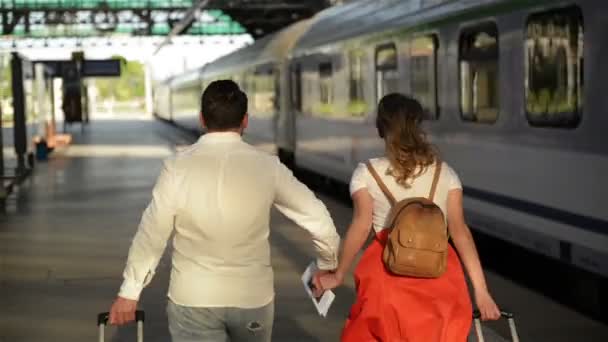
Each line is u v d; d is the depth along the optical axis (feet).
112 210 51.57
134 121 234.58
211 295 13.20
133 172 76.18
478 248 40.83
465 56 35.32
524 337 24.70
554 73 28.14
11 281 32.37
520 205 30.94
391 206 14.14
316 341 23.98
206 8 119.65
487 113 33.35
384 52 45.98
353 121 52.54
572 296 31.53
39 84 95.61
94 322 26.45
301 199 13.62
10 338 24.84
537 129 29.40
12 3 114.01
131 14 124.88
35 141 90.99
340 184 63.77
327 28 59.88
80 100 141.28
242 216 13.23
